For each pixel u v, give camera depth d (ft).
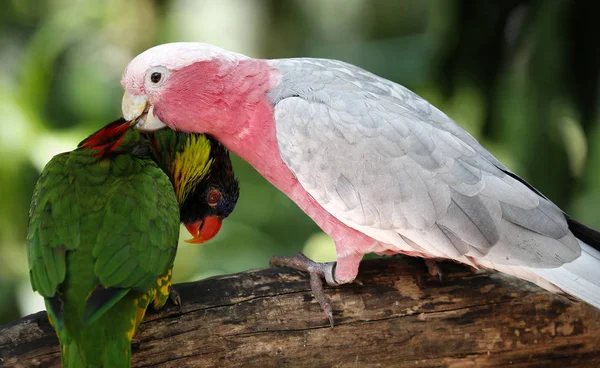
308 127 14.71
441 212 14.01
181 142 15.53
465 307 15.51
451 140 14.47
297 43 33.30
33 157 25.13
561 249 13.73
